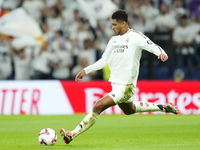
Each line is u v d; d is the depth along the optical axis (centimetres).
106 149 1809
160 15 5725
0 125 3234
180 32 5534
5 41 5459
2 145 2052
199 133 2677
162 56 1786
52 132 1952
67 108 4288
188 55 5416
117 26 1959
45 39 5562
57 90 4316
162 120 3600
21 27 5441
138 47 1916
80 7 5644
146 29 5731
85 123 1883
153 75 5169
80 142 2177
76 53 5572
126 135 2578
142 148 1852
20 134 2648
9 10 5600
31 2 5659
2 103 4272
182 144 2055
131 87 1938
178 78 5312
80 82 4322
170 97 4266
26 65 5491
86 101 4306
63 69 5541
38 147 1928
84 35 5575
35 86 4312
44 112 4256
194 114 4225
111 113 4269
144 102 2186
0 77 5506
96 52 5603
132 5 5691
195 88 4272
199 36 5562
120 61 1938
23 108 4262
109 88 4284
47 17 5684
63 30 5653
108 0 5597
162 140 2284
